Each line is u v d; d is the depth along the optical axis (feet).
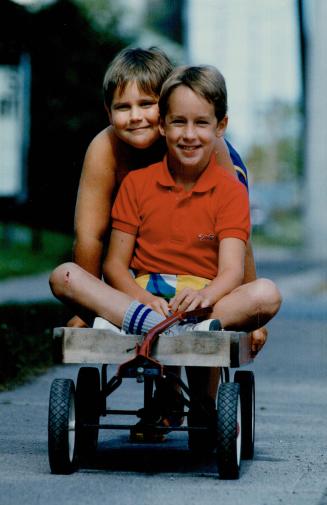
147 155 27.61
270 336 59.36
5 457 27.27
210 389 27.25
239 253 25.72
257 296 25.18
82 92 86.17
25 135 82.28
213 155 26.58
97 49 88.38
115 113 26.91
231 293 25.39
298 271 117.19
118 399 37.35
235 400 24.38
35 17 78.54
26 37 78.23
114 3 97.55
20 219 104.53
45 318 52.49
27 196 84.64
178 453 27.99
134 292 25.62
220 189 25.99
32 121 84.89
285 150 264.31
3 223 110.52
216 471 25.96
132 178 26.53
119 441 29.55
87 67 87.30
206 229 26.00
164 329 23.93
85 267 27.73
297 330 62.44
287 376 44.60
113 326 24.93
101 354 24.07
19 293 78.89
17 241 112.06
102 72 87.86
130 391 39.40
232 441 24.32
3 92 81.41
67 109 85.97
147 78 26.53
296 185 225.35
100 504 22.58
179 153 25.73
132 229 26.40
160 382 25.48
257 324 25.55
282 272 115.75
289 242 190.90
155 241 26.25
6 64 80.18
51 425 24.41
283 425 33.19
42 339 46.62
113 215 26.58
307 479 25.55
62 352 24.13
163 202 26.13
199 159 25.73
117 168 27.66
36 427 31.68
